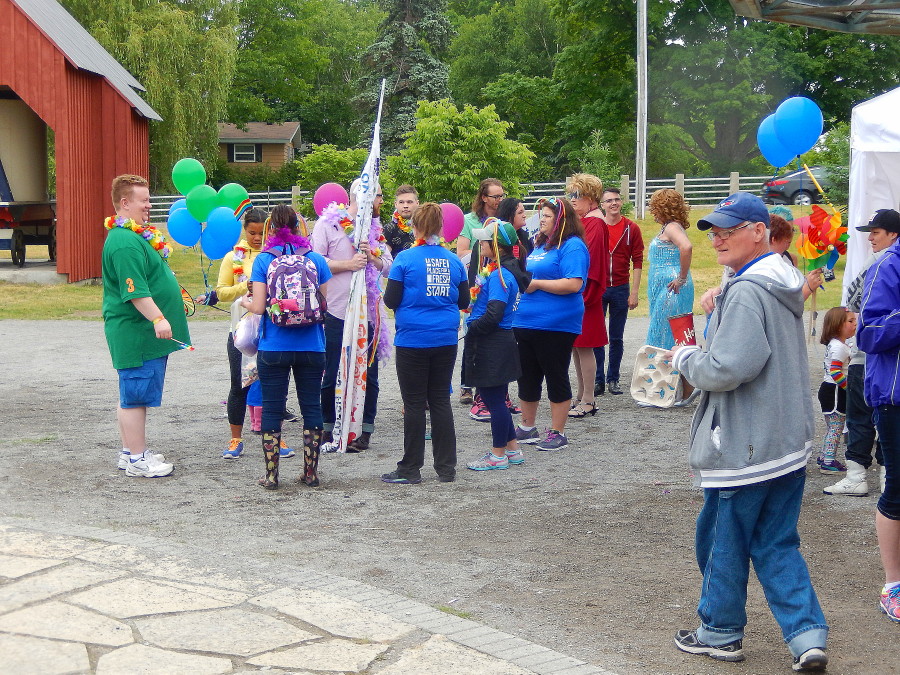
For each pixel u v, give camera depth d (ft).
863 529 18.40
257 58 181.88
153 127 121.90
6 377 34.78
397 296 21.03
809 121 24.63
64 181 62.64
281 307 20.07
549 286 23.72
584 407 28.81
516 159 75.77
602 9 128.47
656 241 30.22
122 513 19.08
